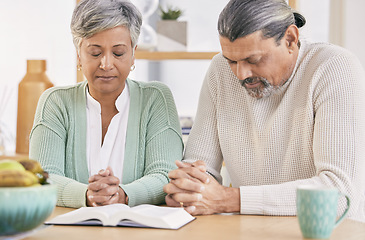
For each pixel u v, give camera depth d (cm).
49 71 380
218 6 323
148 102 209
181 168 169
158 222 137
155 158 200
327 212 126
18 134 320
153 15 319
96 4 185
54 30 380
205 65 340
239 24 163
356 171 168
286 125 189
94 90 202
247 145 198
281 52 172
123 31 189
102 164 204
